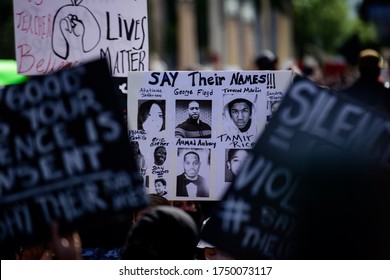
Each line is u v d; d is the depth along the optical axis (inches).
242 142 335.0
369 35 3622.0
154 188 337.4
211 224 222.2
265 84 334.3
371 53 484.4
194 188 336.5
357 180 220.4
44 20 364.8
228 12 2748.5
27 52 366.3
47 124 228.2
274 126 222.8
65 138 227.3
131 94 338.6
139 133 338.0
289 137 222.2
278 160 221.9
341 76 994.7
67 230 225.1
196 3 3841.0
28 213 226.4
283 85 334.0
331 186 221.0
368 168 219.9
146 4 366.9
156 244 231.9
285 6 3029.0
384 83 526.6
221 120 335.3
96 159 225.8
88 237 309.3
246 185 222.2
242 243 221.3
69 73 227.9
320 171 220.8
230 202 222.2
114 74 365.4
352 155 220.5
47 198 226.2
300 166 221.3
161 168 337.1
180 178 336.5
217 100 335.6
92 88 227.5
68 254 229.3
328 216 220.7
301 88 222.5
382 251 219.5
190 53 2198.6
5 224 226.5
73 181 225.8
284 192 221.5
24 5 365.1
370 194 219.9
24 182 227.3
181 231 232.4
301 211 220.8
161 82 337.4
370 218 220.1
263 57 589.6
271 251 221.1
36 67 366.3
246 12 2992.1
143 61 367.9
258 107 334.6
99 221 223.9
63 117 227.8
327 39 3499.0
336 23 3476.9
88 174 225.5
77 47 365.1
